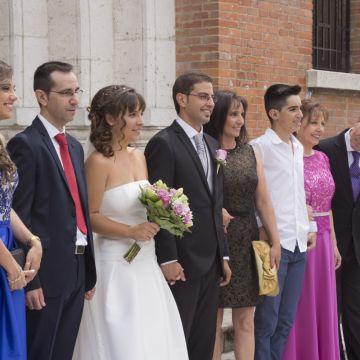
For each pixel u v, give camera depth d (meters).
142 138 15.46
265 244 11.23
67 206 9.26
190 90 10.52
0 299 8.48
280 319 11.91
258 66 16.75
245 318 11.33
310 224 12.06
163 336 9.84
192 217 10.06
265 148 11.83
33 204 9.16
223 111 11.08
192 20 16.08
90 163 9.89
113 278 9.80
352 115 19.50
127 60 15.66
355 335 12.93
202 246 10.43
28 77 14.75
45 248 9.14
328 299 12.25
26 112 14.54
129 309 9.70
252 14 16.53
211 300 10.70
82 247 9.40
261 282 11.05
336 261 12.65
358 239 12.73
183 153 10.44
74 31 15.03
